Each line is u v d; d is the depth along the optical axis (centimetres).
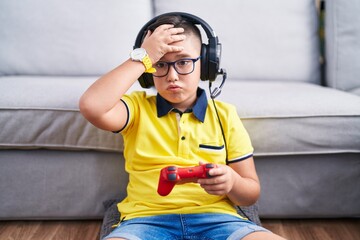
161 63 97
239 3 172
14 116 120
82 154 127
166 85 97
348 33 159
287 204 130
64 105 120
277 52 172
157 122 103
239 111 121
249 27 172
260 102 124
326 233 128
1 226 129
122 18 168
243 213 112
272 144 122
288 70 173
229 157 105
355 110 122
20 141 122
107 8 168
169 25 97
